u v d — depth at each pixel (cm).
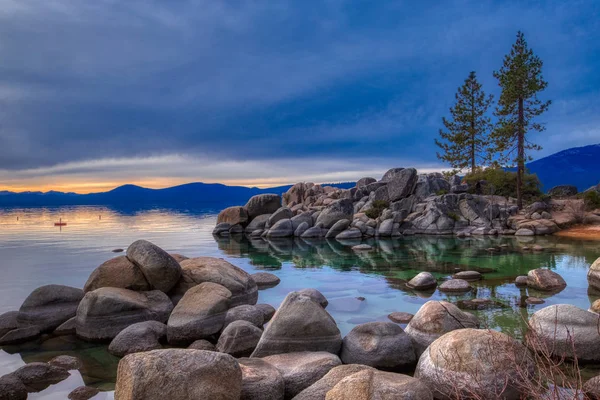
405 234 3531
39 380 787
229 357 585
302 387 675
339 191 5166
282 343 828
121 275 1234
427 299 1348
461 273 1666
